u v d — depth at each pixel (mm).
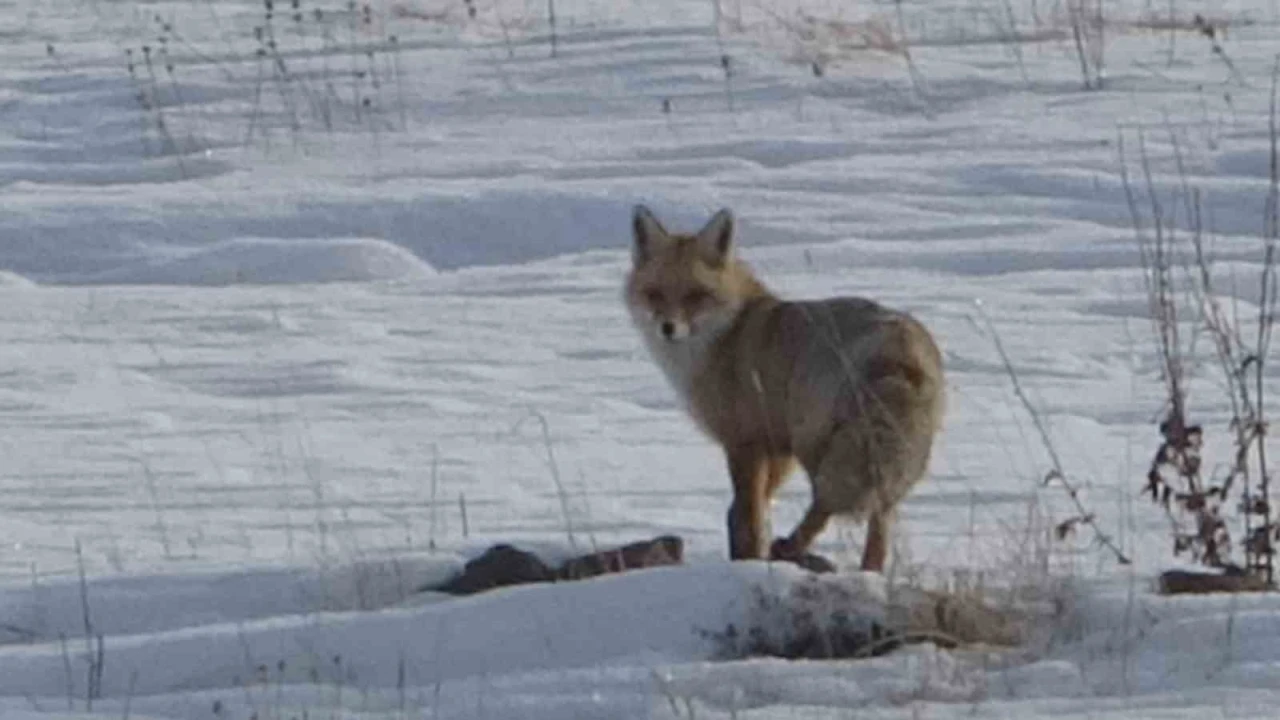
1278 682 8938
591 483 13422
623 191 22297
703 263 11969
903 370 10719
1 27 33281
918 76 27781
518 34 31359
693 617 9688
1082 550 11461
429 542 11758
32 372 16719
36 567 11539
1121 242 20453
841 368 10930
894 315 11023
